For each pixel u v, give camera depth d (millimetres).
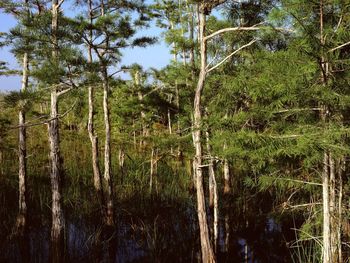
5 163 20469
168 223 14648
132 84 17625
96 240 12242
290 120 8797
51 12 10109
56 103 10328
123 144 19703
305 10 6910
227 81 10133
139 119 18359
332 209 7988
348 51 7605
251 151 7492
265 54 7949
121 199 16750
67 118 25297
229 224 14891
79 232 13609
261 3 9641
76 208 15641
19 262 11469
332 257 7930
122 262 11820
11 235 12633
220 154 8609
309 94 6785
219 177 18984
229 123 8273
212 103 12047
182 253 12391
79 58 8977
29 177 18594
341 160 8516
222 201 16516
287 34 8609
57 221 10453
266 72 7535
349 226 9078
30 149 23047
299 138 6797
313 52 6398
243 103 11164
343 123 7832
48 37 9344
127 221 15219
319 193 9719
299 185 8953
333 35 6566
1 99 9414
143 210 15875
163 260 11797
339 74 7281
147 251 12625
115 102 18453
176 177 20438
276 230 14773
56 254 10438
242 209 16031
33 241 13023
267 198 17125
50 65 9016
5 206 15133
